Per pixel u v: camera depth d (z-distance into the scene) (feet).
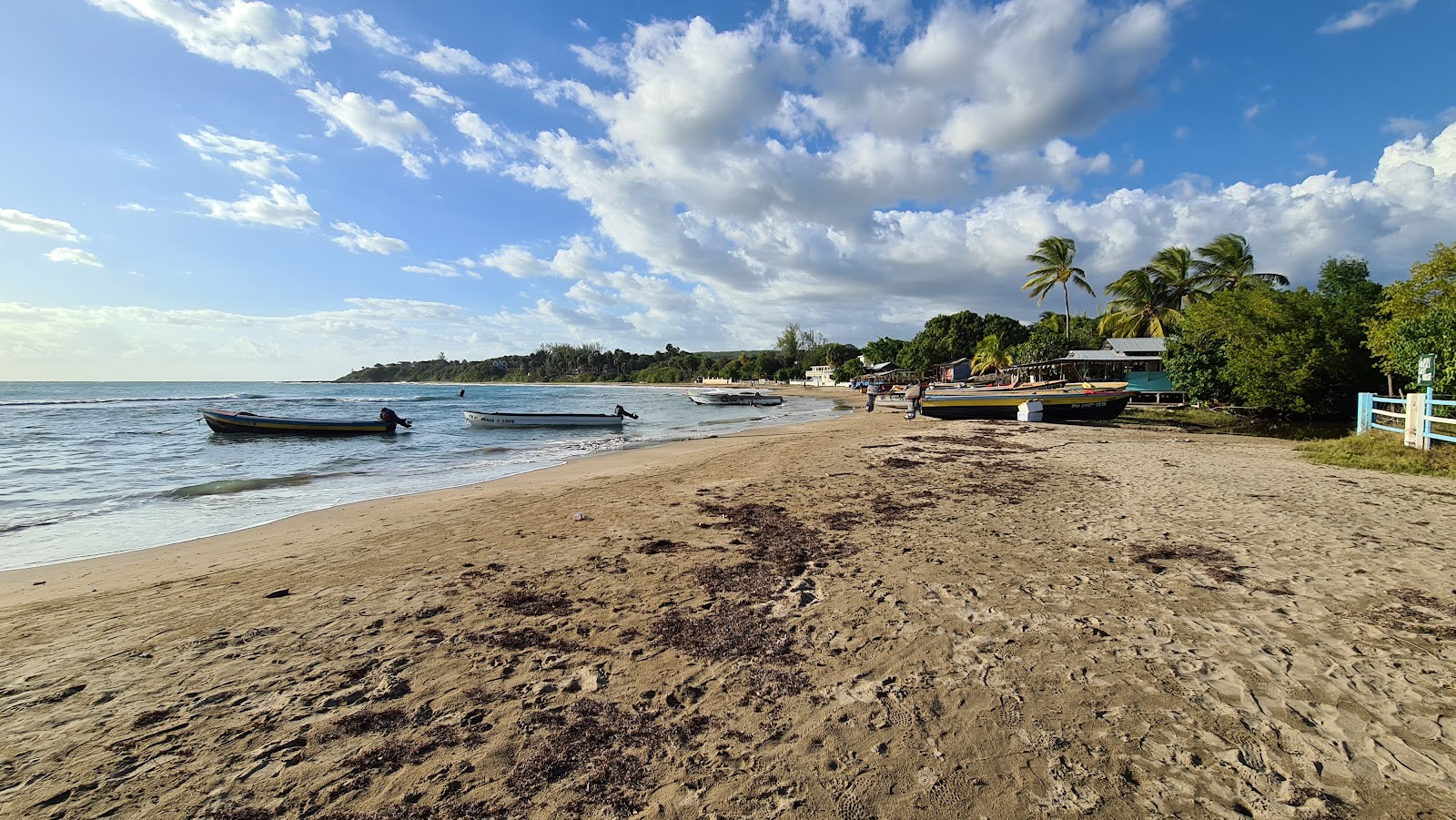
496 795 9.37
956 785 9.32
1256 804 8.75
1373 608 15.53
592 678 13.05
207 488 40.45
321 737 10.97
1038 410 74.49
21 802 9.27
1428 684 11.85
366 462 54.29
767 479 37.52
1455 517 24.61
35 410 133.59
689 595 17.81
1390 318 55.67
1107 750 10.09
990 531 23.95
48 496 37.88
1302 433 59.57
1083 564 19.56
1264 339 63.62
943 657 13.47
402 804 9.20
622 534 25.14
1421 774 9.25
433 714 11.71
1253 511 25.95
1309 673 12.40
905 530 24.44
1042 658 13.30
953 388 84.99
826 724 11.09
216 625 16.42
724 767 9.94
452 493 37.70
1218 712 11.10
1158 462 40.14
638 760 10.19
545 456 58.34
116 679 13.38
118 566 23.16
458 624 16.12
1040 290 139.74
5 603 18.86
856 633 14.88
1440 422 37.06
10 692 12.83
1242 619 15.08
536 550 23.24
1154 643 13.91
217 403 161.38
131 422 97.55
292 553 24.13
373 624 16.24
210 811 9.07
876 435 64.85
